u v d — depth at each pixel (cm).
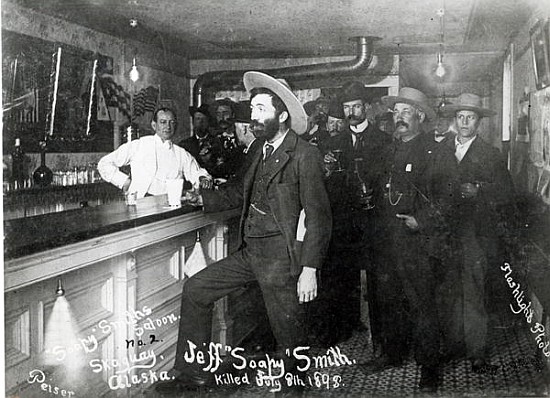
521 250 224
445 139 230
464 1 222
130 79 278
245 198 218
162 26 262
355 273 234
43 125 269
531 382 220
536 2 211
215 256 261
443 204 229
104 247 183
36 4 251
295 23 244
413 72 238
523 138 224
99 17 263
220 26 256
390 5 229
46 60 267
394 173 232
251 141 273
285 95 214
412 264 230
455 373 226
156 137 280
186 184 278
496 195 226
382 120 237
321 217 208
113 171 281
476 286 227
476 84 231
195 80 272
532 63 221
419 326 230
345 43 245
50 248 165
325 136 240
